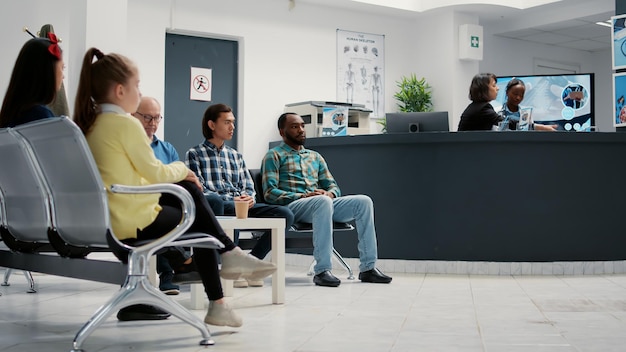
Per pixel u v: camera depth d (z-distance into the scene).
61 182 2.38
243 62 7.79
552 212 5.50
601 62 11.45
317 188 4.93
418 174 5.61
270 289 4.20
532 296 3.95
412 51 9.09
